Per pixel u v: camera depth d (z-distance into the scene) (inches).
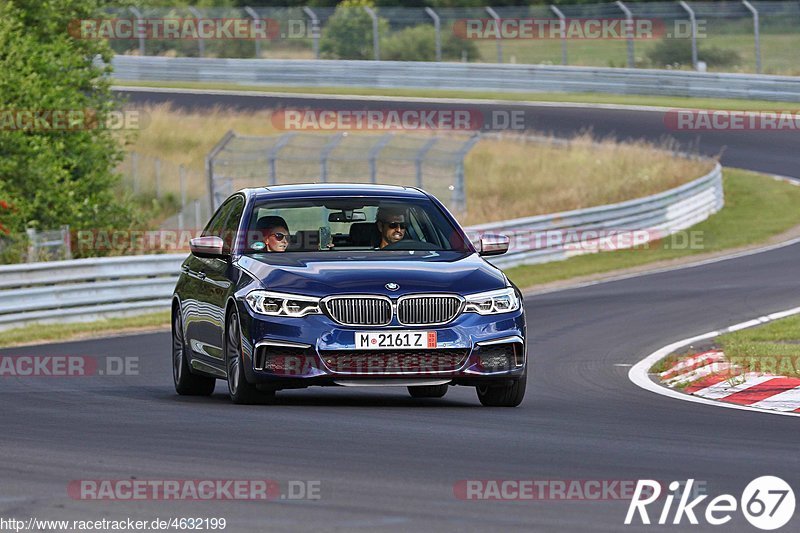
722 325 2150.6
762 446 1026.1
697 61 6264.8
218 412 1207.6
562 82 6077.8
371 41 6737.2
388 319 1210.6
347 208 1360.7
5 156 3417.8
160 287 2694.4
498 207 4338.1
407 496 800.9
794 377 1523.1
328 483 840.9
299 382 1206.3
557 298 2714.1
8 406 1290.6
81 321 2517.2
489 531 713.0
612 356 1845.5
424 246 1337.4
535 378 1621.6
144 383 1599.4
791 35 6658.5
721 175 4530.0
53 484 837.8
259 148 4119.1
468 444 1011.3
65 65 3602.4
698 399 1400.1
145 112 5457.7
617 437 1068.5
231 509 764.0
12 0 3686.0
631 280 3004.4
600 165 4729.3
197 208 4210.1
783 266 3088.1
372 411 1222.9
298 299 1214.9
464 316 1224.8
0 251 3021.7
